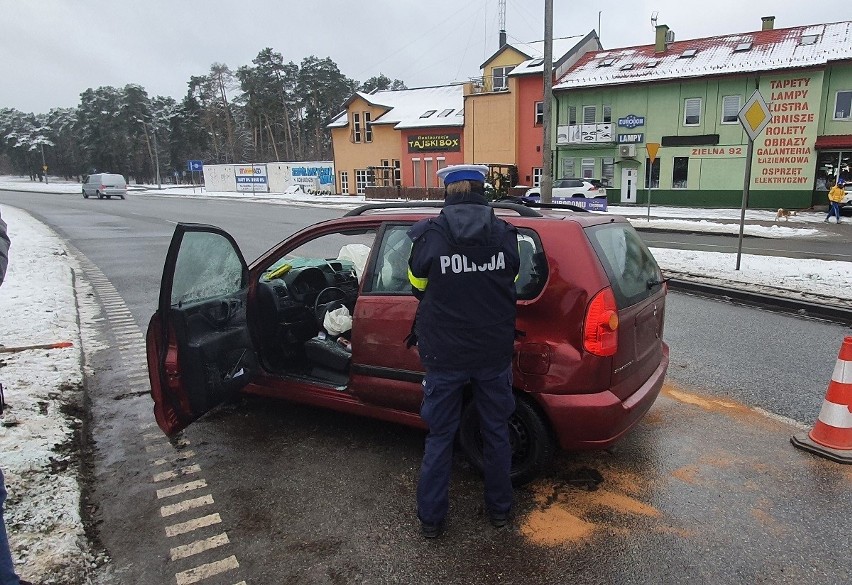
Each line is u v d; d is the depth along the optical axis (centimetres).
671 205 3139
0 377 488
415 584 261
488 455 296
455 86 4506
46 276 961
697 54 3152
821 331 670
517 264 288
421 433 410
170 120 8200
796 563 271
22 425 400
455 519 310
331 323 425
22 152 10269
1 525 218
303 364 447
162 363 327
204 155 8300
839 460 363
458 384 285
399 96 4584
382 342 364
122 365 562
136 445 397
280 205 3488
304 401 410
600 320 312
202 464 371
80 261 1259
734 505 319
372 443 396
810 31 2966
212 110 7800
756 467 360
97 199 4309
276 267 473
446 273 276
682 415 439
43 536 288
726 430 413
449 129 3941
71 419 424
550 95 1595
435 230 279
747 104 970
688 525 302
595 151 3338
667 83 3041
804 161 2794
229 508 322
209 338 356
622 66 3312
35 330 636
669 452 382
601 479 349
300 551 285
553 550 283
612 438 324
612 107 3238
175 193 5297
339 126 4581
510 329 288
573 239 324
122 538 295
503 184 3102
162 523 308
